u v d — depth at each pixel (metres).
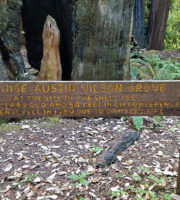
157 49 11.57
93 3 3.96
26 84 1.99
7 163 3.22
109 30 4.05
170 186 2.89
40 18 5.43
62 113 2.07
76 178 2.88
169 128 4.22
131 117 4.19
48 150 3.45
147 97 2.07
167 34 14.45
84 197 2.71
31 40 5.86
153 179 2.89
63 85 2.01
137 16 11.68
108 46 4.14
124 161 3.26
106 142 3.63
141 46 12.34
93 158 3.29
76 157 3.30
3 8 4.22
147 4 13.24
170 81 2.04
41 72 4.93
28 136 3.81
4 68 4.37
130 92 2.05
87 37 4.15
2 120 4.23
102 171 3.06
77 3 4.11
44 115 2.07
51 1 5.05
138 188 2.81
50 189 2.81
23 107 2.04
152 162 3.28
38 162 3.23
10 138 3.76
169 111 2.11
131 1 4.01
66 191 2.79
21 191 2.82
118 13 3.97
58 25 5.22
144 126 4.18
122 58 4.26
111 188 2.82
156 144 3.69
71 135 3.83
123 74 4.35
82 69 4.34
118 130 3.99
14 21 4.49
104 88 2.03
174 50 10.23
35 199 2.70
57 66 4.78
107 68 4.27
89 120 4.34
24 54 8.14
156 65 7.49
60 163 3.20
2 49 4.36
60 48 5.30
